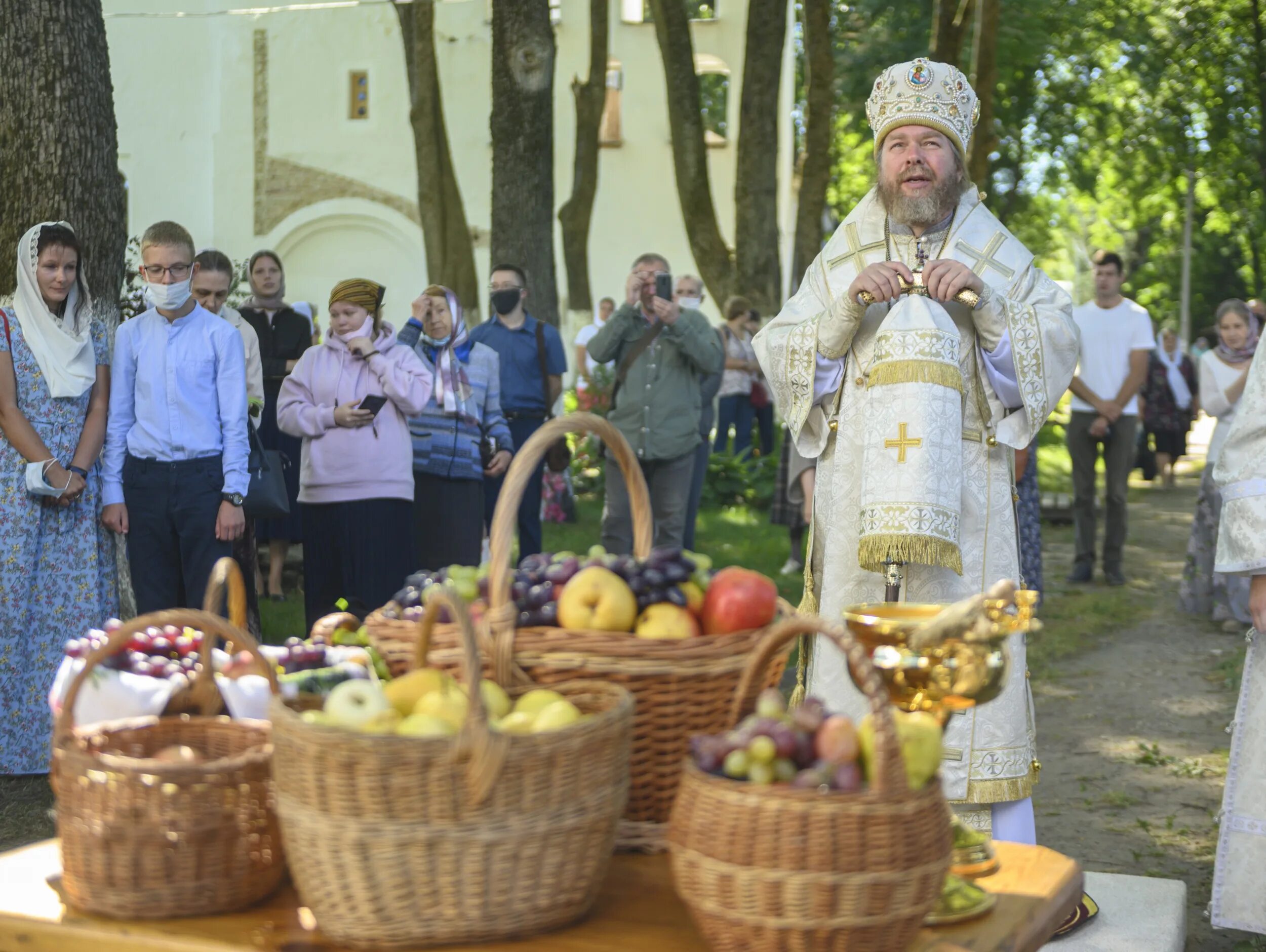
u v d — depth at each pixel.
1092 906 3.73
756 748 1.82
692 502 9.12
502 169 11.96
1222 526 3.64
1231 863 3.69
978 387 3.55
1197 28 25.08
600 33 17.75
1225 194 31.69
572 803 1.85
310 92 26.56
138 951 1.91
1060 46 22.00
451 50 25.77
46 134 5.58
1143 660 8.09
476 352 7.29
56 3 5.58
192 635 2.43
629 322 8.01
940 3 13.38
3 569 5.19
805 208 15.12
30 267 5.20
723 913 1.79
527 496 8.45
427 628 2.06
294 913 2.01
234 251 26.88
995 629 2.09
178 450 5.30
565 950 1.87
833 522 3.65
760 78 14.41
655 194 27.47
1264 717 3.65
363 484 6.07
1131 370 10.22
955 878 2.14
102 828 1.95
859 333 3.63
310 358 6.21
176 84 26.36
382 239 27.02
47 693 5.29
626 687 2.11
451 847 1.80
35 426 5.21
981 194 3.76
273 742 1.88
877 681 1.82
